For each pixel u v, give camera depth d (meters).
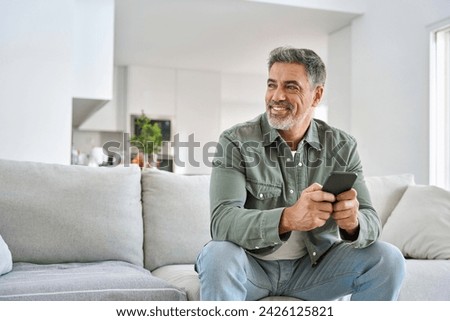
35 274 1.72
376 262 1.54
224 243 1.46
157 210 2.17
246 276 1.51
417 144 4.56
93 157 6.21
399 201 2.72
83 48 4.34
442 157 4.43
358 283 1.59
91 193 2.06
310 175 1.76
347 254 1.60
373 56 5.24
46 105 3.80
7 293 1.46
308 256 1.69
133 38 6.41
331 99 6.12
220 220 1.52
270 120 1.70
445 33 4.46
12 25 3.76
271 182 1.69
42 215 1.97
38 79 3.80
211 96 8.30
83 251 1.99
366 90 5.36
